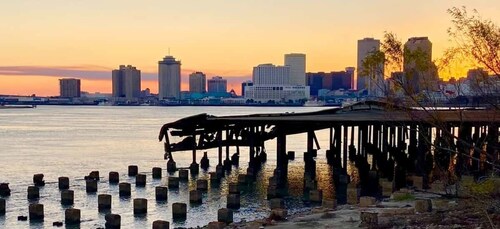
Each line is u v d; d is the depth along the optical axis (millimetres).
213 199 40844
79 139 106750
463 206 23875
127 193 43062
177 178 46406
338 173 48594
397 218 22906
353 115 54188
